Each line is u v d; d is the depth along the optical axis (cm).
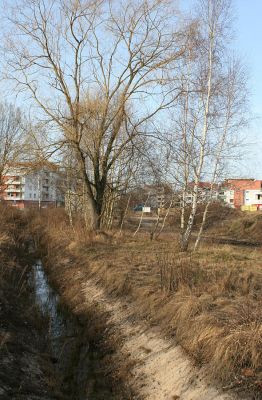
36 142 2184
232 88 1705
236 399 582
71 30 2136
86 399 746
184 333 793
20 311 1086
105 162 2370
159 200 2377
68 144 2225
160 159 2216
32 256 2080
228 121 1703
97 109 2302
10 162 2275
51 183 3266
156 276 1174
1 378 680
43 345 945
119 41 2166
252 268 1237
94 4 2123
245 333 667
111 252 1709
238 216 3994
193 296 900
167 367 744
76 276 1494
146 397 707
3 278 1302
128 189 2547
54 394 715
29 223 3300
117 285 1175
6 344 816
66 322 1138
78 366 875
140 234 2547
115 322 1007
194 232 3466
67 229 2481
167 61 2039
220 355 655
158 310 930
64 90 2178
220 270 1162
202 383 652
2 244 1817
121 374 801
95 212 2362
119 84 2225
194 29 1827
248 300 855
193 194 1759
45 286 1540
